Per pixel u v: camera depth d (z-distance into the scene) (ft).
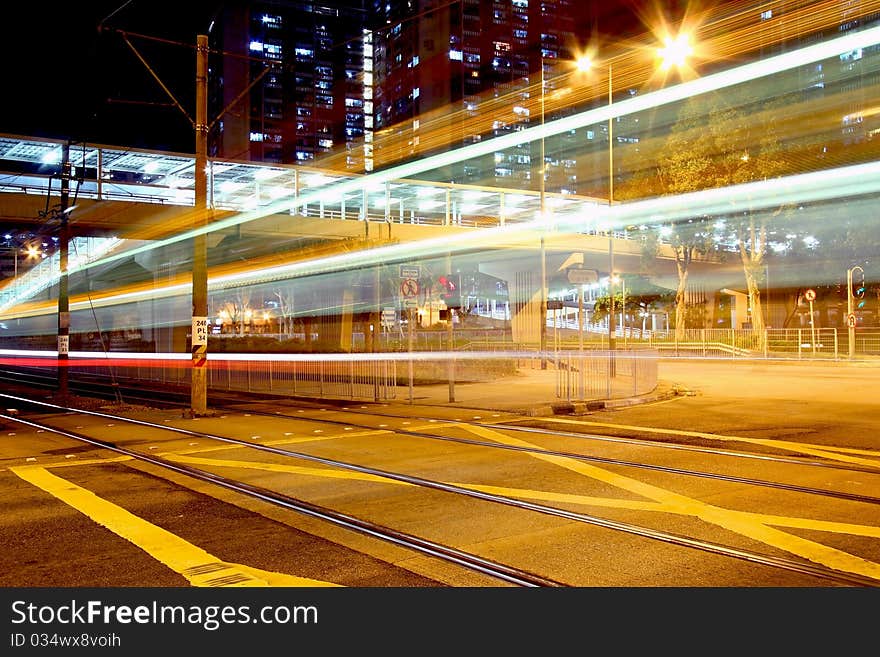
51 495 27.78
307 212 131.34
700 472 30.35
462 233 144.87
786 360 132.77
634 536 21.04
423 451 37.11
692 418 49.52
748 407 55.98
